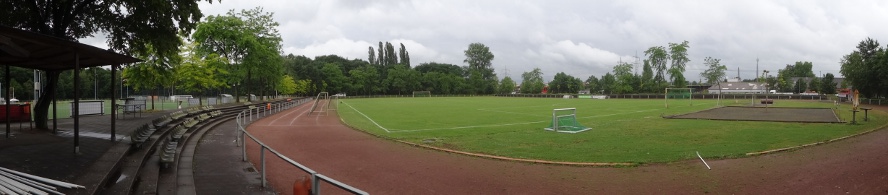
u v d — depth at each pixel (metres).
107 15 14.44
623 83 98.62
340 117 30.59
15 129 13.77
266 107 34.16
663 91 95.75
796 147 12.95
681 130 18.95
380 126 23.11
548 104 54.22
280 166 10.81
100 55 9.68
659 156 12.02
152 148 10.82
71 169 7.02
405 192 8.57
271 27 43.22
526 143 15.41
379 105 53.00
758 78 124.06
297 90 88.00
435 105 52.34
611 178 9.54
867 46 73.50
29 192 4.95
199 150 13.27
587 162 11.27
